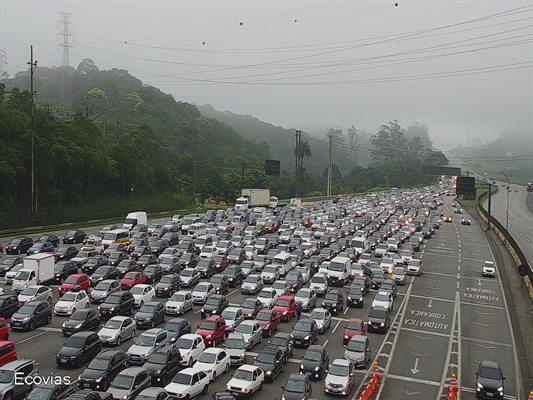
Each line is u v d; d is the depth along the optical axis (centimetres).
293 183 18825
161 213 11912
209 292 4906
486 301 5488
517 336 4397
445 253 8238
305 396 2727
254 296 5172
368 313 4822
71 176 9794
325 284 5400
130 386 2623
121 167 11519
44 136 9344
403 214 12962
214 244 7169
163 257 6069
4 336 3484
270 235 9225
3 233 7706
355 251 7212
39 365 3128
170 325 3631
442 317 4844
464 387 3247
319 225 9906
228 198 15312
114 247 6600
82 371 3062
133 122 19388
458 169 12394
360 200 16000
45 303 4006
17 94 9606
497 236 10150
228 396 2555
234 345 3400
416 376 3378
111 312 4072
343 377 3009
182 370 2883
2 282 5188
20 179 8544
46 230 8469
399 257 7250
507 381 3428
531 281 5700
